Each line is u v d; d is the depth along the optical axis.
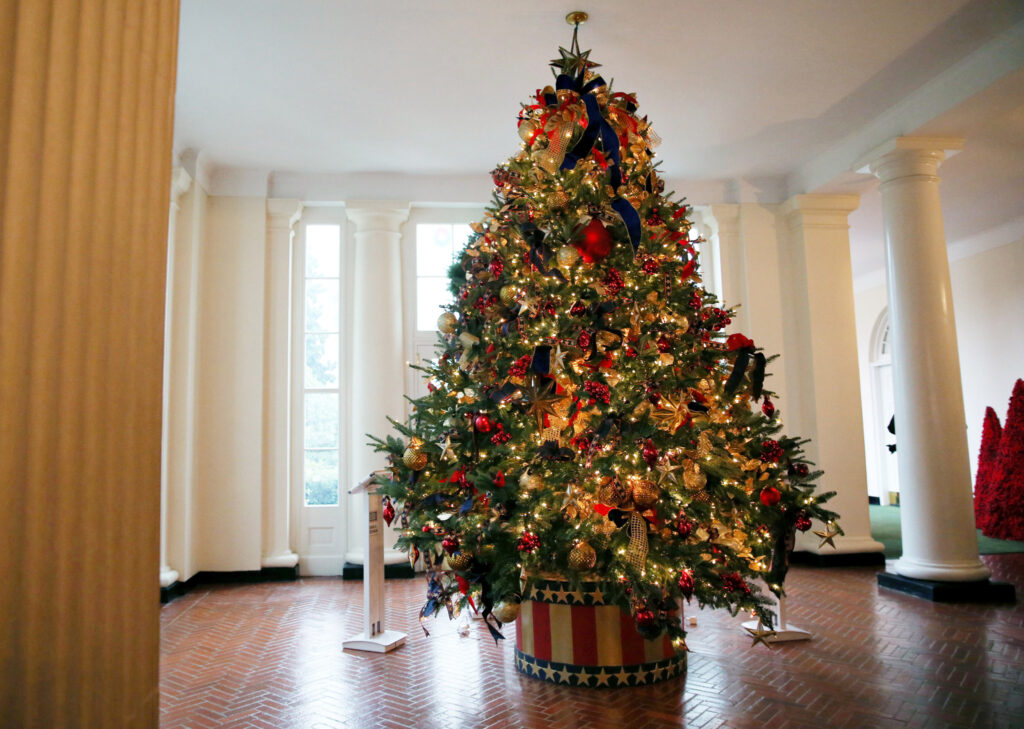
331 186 7.26
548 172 3.69
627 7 4.42
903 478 5.69
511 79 5.32
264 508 6.78
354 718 3.20
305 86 5.39
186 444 6.27
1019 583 5.86
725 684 3.56
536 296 3.52
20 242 1.43
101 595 1.44
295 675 3.82
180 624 4.99
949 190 7.92
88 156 1.51
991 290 9.81
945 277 5.65
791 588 5.84
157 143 1.63
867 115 6.07
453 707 3.32
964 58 5.10
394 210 7.21
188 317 6.41
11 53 1.47
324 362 7.27
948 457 5.44
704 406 3.35
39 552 1.39
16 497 1.38
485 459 3.40
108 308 1.50
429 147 6.61
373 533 4.47
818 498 3.56
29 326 1.42
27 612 1.36
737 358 3.55
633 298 3.48
